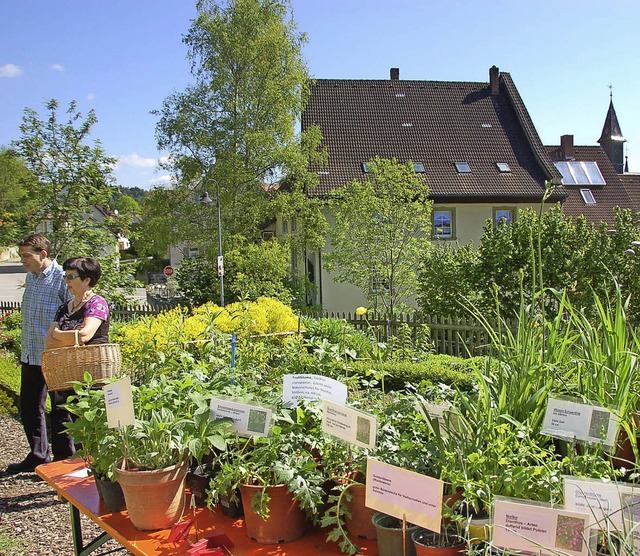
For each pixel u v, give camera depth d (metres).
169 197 22.20
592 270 11.90
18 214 11.52
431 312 13.24
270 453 2.39
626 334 2.83
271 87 21.61
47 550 4.11
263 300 9.79
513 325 11.49
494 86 25.78
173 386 2.88
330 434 2.39
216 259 20.66
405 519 1.96
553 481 1.99
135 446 2.56
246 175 21.31
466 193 21.81
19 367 9.96
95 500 2.87
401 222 17.44
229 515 2.55
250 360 4.91
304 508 2.28
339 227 17.86
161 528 2.45
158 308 17.86
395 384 8.54
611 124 45.69
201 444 2.46
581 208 26.86
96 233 11.36
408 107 24.73
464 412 2.52
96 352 4.18
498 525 1.78
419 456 2.27
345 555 2.21
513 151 23.72
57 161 11.28
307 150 21.75
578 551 1.71
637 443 2.48
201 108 21.86
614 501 1.78
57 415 5.14
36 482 5.30
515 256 12.41
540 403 2.41
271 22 21.78
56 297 5.31
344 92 24.89
